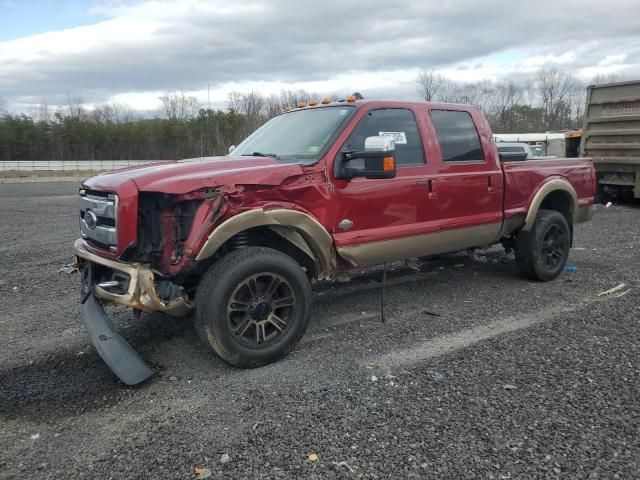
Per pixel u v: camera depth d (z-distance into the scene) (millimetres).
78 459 2881
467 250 6316
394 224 4777
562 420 3105
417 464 2723
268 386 3656
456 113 5434
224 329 3766
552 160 6316
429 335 4574
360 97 5137
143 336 4680
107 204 3779
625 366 3811
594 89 12922
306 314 4152
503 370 3799
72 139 58375
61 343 4586
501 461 2730
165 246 3773
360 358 4109
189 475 2699
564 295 5668
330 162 4340
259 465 2760
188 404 3451
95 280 4164
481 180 5398
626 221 10836
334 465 2738
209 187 3703
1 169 43781
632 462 2699
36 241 9602
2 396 3623
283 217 3982
